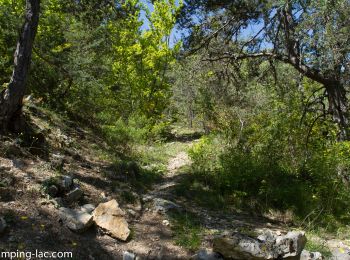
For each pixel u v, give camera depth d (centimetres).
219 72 1520
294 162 1086
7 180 554
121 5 1147
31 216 505
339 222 792
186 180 987
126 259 493
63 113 1208
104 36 1370
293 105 1328
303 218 798
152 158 1340
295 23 1173
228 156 1059
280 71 1530
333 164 942
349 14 1007
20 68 725
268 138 1158
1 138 687
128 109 1962
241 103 1669
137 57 2220
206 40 1359
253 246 528
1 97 718
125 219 620
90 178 756
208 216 734
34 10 728
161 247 554
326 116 1391
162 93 2391
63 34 1212
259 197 880
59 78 1219
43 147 772
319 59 1073
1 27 1046
